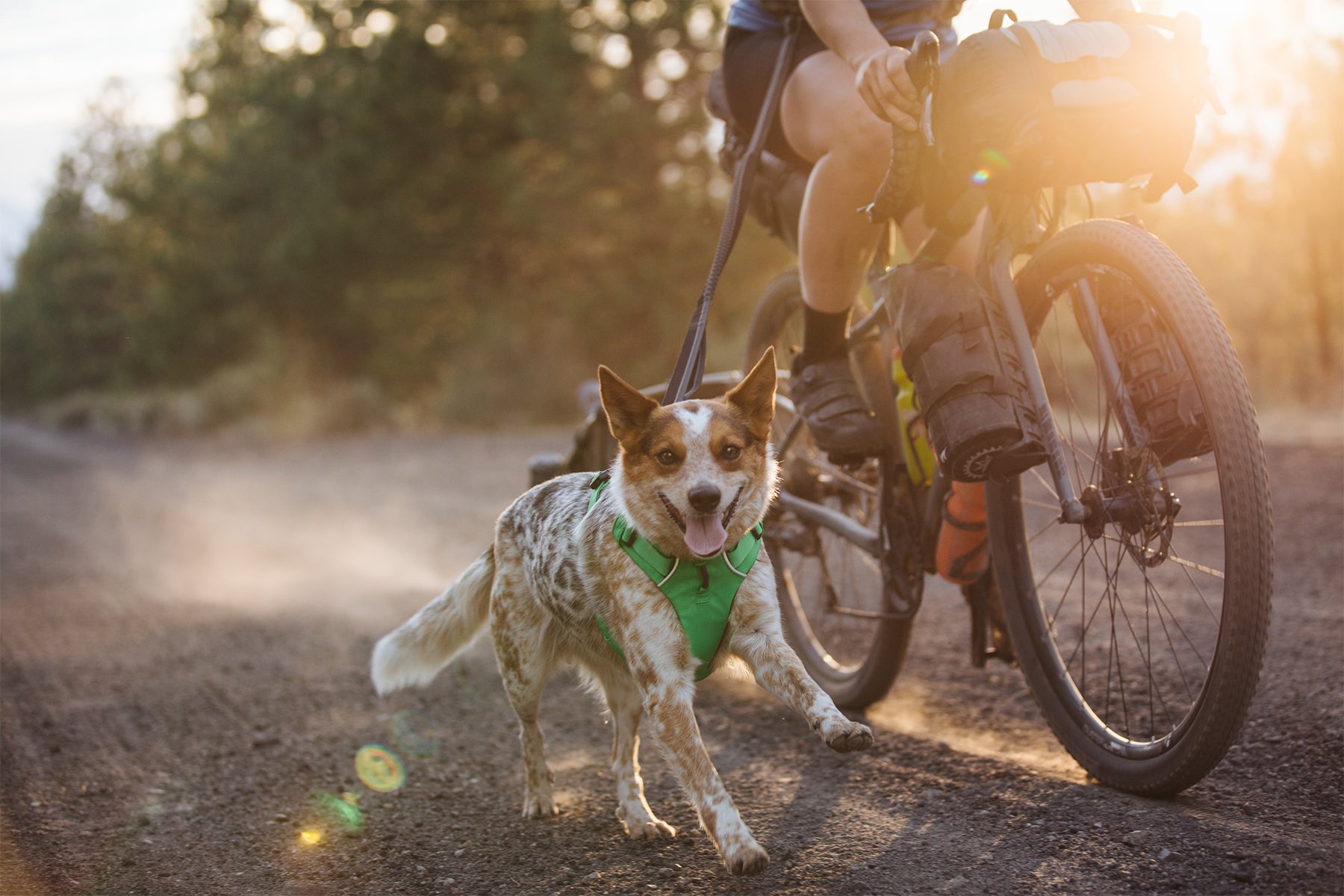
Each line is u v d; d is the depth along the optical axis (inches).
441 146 986.1
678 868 108.0
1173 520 110.6
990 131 104.3
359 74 1005.2
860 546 151.3
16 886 113.3
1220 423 98.6
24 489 617.9
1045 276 118.9
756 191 160.4
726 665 119.8
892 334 141.3
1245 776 115.0
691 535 111.3
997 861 100.4
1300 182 486.9
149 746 160.9
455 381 911.7
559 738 157.3
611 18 925.8
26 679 201.9
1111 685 149.6
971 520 132.4
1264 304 523.8
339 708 176.4
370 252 999.6
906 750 135.3
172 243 1235.2
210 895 109.7
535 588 130.7
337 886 110.2
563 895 103.9
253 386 1072.8
